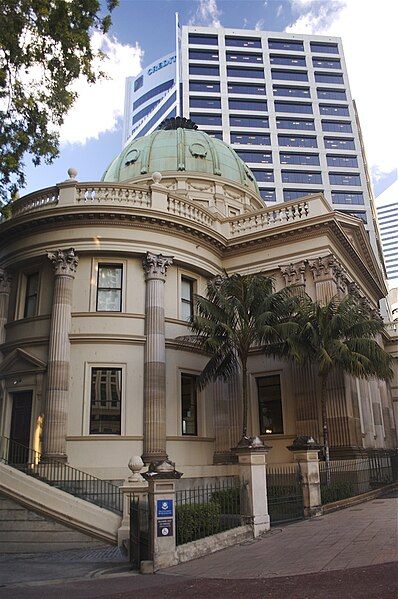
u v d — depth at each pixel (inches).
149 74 4488.2
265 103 3314.5
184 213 955.3
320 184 3171.8
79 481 706.8
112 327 826.2
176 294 903.7
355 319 789.2
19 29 555.8
